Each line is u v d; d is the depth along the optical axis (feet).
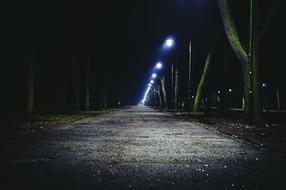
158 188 22.36
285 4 74.54
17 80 125.70
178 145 43.88
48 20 108.78
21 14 89.30
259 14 78.43
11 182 23.63
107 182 23.85
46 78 158.71
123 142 46.62
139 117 123.34
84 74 182.91
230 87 255.50
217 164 30.78
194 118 109.09
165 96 303.07
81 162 31.19
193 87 209.15
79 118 106.11
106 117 121.60
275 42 140.15
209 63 146.51
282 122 85.92
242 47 79.77
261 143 44.65
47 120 86.99
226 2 79.71
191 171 27.68
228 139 51.49
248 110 74.69
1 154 35.27
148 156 34.86
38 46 135.85
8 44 113.19
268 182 24.20
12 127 65.10
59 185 22.93
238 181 24.43
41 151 37.42
